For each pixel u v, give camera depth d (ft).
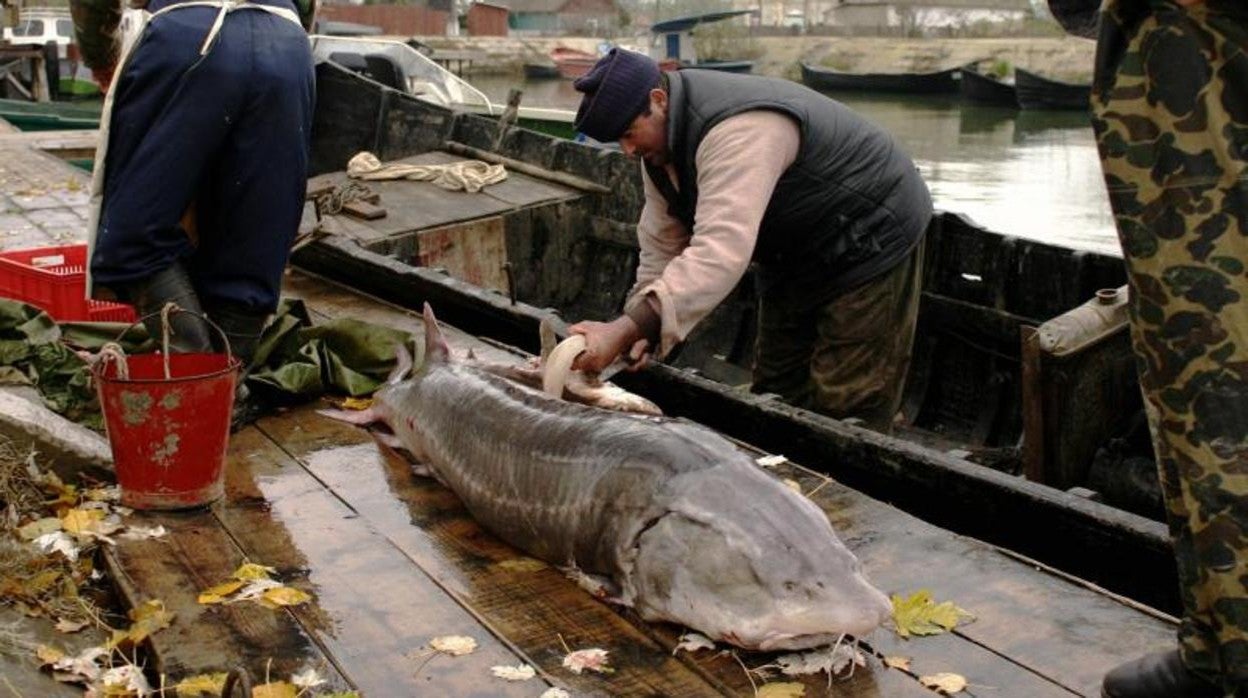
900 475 13.19
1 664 9.84
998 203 55.52
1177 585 11.01
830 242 15.90
